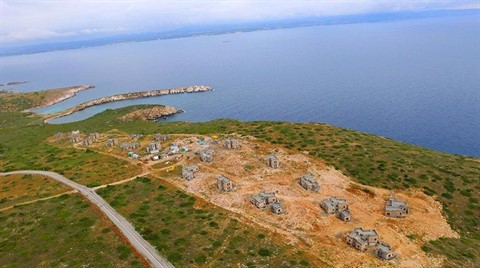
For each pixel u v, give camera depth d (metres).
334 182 109.31
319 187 104.62
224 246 79.19
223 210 94.56
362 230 84.12
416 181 110.31
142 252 76.88
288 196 101.19
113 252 77.25
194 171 115.12
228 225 87.38
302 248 79.38
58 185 112.75
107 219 90.88
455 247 84.94
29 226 89.88
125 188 108.00
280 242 81.19
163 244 79.25
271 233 84.56
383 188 107.12
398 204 95.75
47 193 107.81
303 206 96.44
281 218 90.94
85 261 74.62
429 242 85.69
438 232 90.00
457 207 100.50
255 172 114.88
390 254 77.06
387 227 89.12
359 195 103.31
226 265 72.75
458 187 107.88
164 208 96.00
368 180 110.88
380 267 74.69
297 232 85.50
